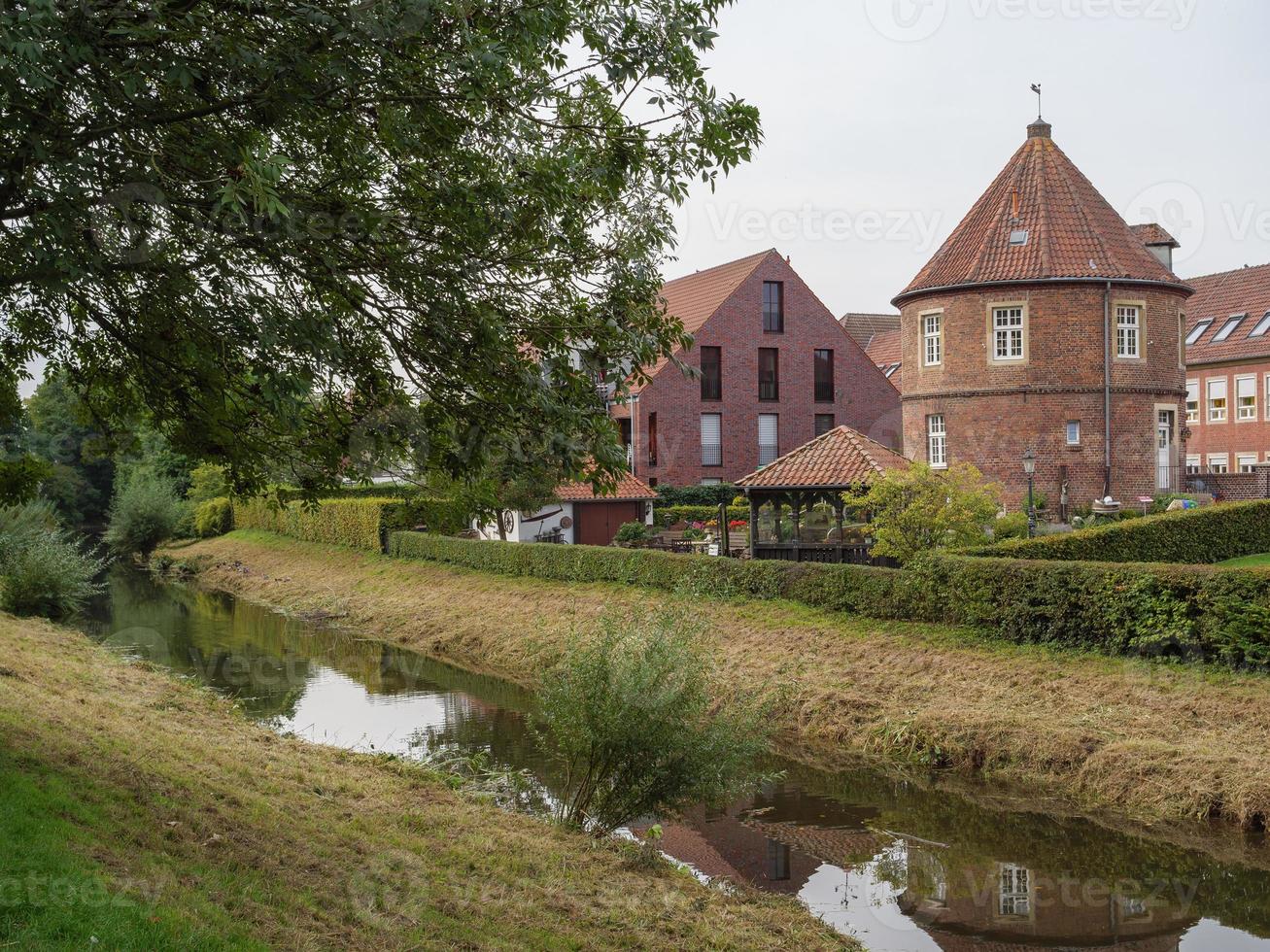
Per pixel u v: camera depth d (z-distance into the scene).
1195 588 14.28
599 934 7.65
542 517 34.41
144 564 46.91
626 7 6.83
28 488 8.34
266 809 8.71
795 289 45.25
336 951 6.00
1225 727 12.69
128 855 6.49
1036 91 32.66
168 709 13.23
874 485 19.77
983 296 30.44
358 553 36.62
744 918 8.80
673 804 10.22
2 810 6.50
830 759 14.64
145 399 8.01
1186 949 8.62
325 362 6.56
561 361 7.46
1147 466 30.30
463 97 6.35
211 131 6.23
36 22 4.86
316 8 5.59
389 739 15.38
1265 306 44.88
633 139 7.17
